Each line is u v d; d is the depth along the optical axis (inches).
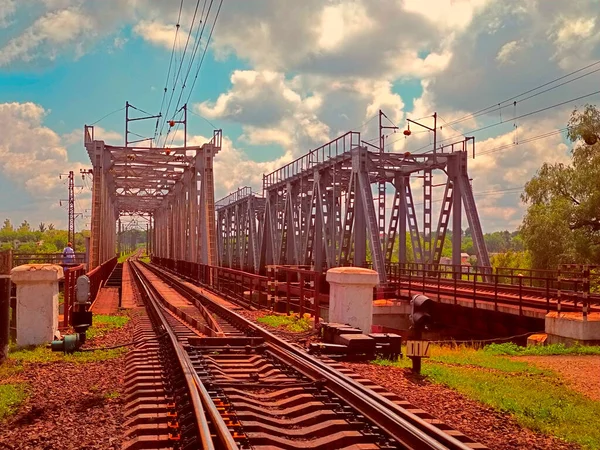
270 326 612.4
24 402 290.2
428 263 1343.5
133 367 366.0
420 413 262.1
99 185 1323.8
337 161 1387.8
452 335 968.3
